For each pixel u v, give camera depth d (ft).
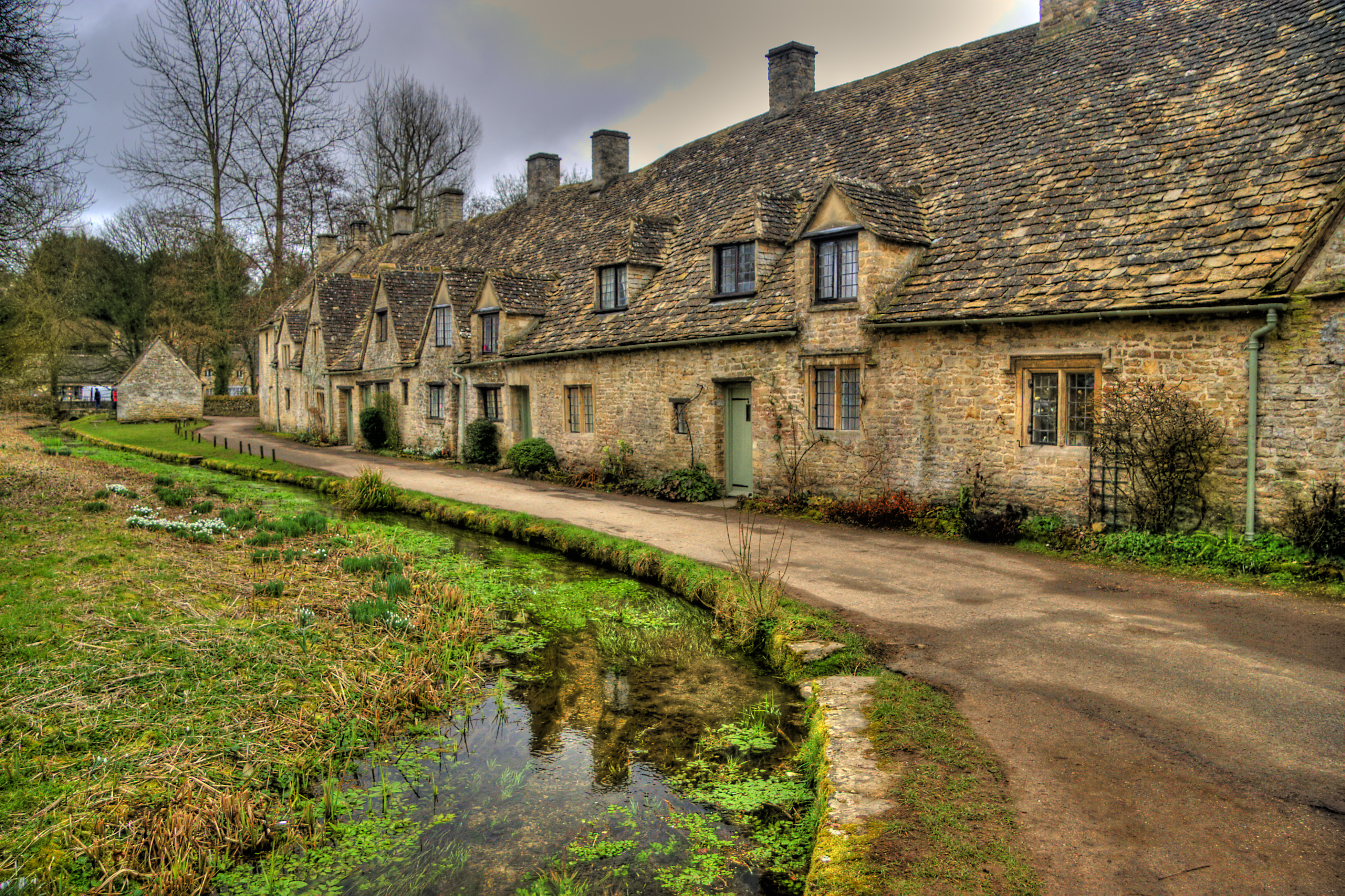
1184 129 37.86
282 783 18.38
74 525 38.75
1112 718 17.93
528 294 70.33
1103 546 33.42
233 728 19.95
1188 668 20.76
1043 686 19.93
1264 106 35.65
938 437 40.24
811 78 68.08
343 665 23.91
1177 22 44.29
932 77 56.24
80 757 17.88
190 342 161.17
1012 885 12.14
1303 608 25.70
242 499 55.93
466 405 76.95
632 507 49.16
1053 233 38.32
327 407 105.09
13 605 25.53
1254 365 30.50
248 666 23.29
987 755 16.34
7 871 14.02
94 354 172.04
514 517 44.91
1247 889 11.93
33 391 122.52
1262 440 30.60
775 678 23.97
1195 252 32.73
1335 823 13.62
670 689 23.70
